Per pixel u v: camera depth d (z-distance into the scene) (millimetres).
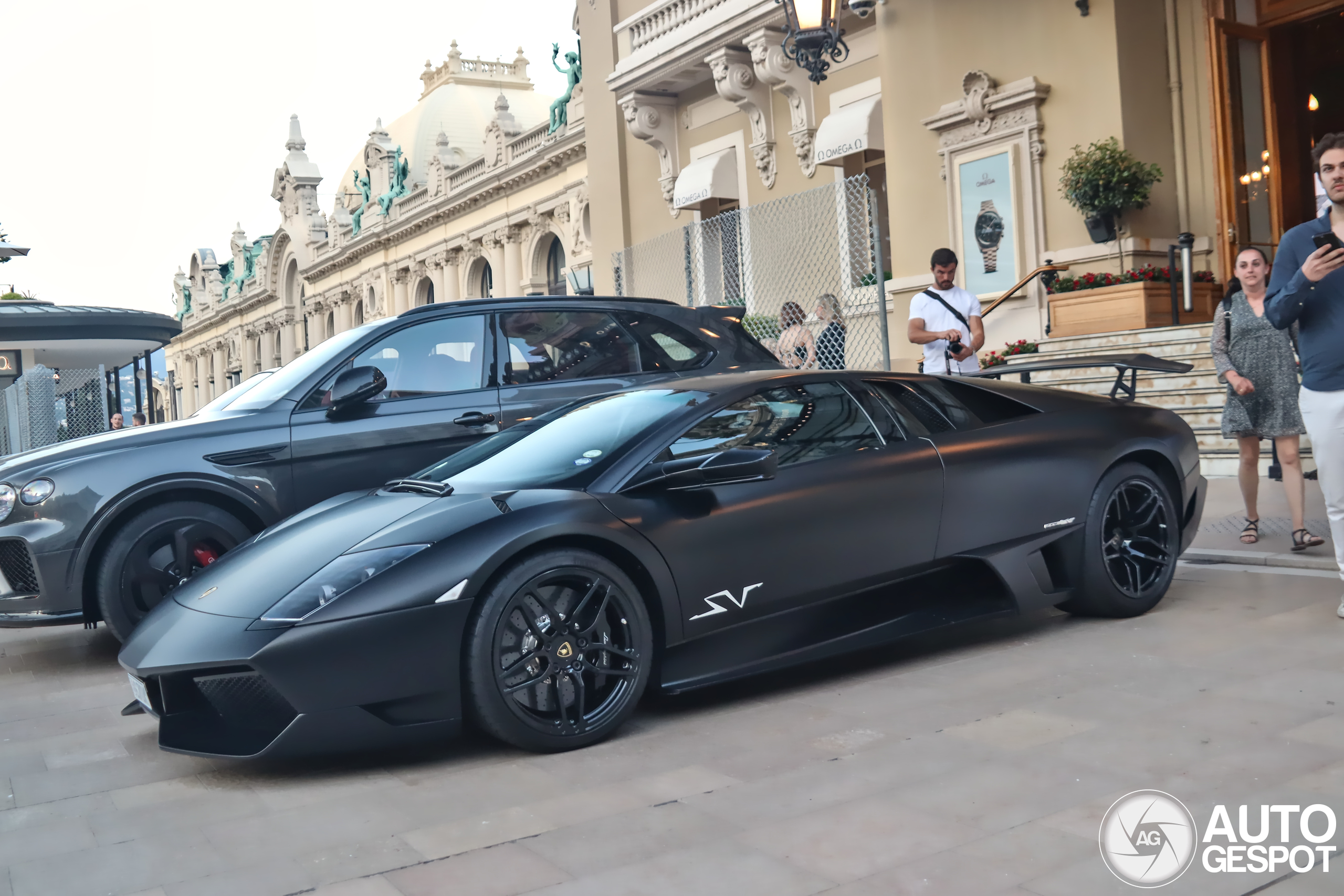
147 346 20891
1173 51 10922
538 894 2295
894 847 2406
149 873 2584
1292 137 11312
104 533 5043
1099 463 4422
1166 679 3568
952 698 3574
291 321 54312
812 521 3783
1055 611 4797
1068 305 10758
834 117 14070
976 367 6926
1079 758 2881
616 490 3557
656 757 3219
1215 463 8656
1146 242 10641
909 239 12695
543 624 3328
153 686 3432
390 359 5621
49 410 16375
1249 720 3078
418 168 48438
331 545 3479
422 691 3189
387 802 2990
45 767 3590
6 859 2748
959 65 11984
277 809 2996
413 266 38781
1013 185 11422
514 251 32219
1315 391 4172
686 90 17125
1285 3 10828
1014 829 2451
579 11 19312
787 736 3318
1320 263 3871
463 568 3229
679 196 16625
